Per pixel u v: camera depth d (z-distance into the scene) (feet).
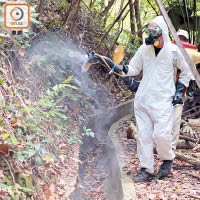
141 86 18.80
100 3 36.86
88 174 21.97
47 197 13.88
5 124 14.70
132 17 41.39
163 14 9.34
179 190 16.93
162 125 18.19
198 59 24.22
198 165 20.44
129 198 15.84
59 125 20.36
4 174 12.66
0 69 16.28
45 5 27.55
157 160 21.83
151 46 18.33
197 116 32.76
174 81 18.79
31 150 13.79
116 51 17.65
